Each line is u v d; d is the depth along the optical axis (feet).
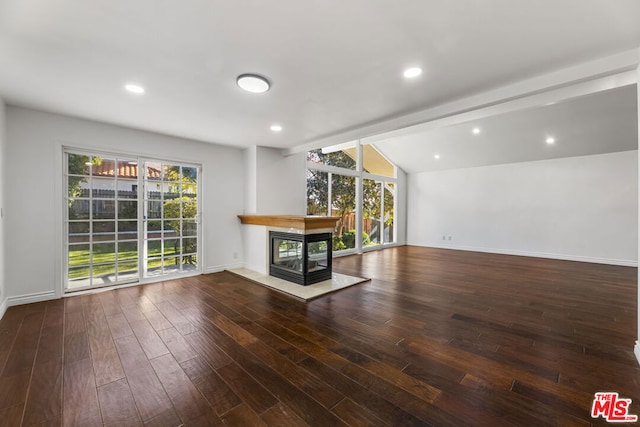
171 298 11.31
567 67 7.28
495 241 23.04
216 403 5.35
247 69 7.34
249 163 16.17
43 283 10.78
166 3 4.93
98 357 6.91
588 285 13.30
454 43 6.20
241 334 8.19
